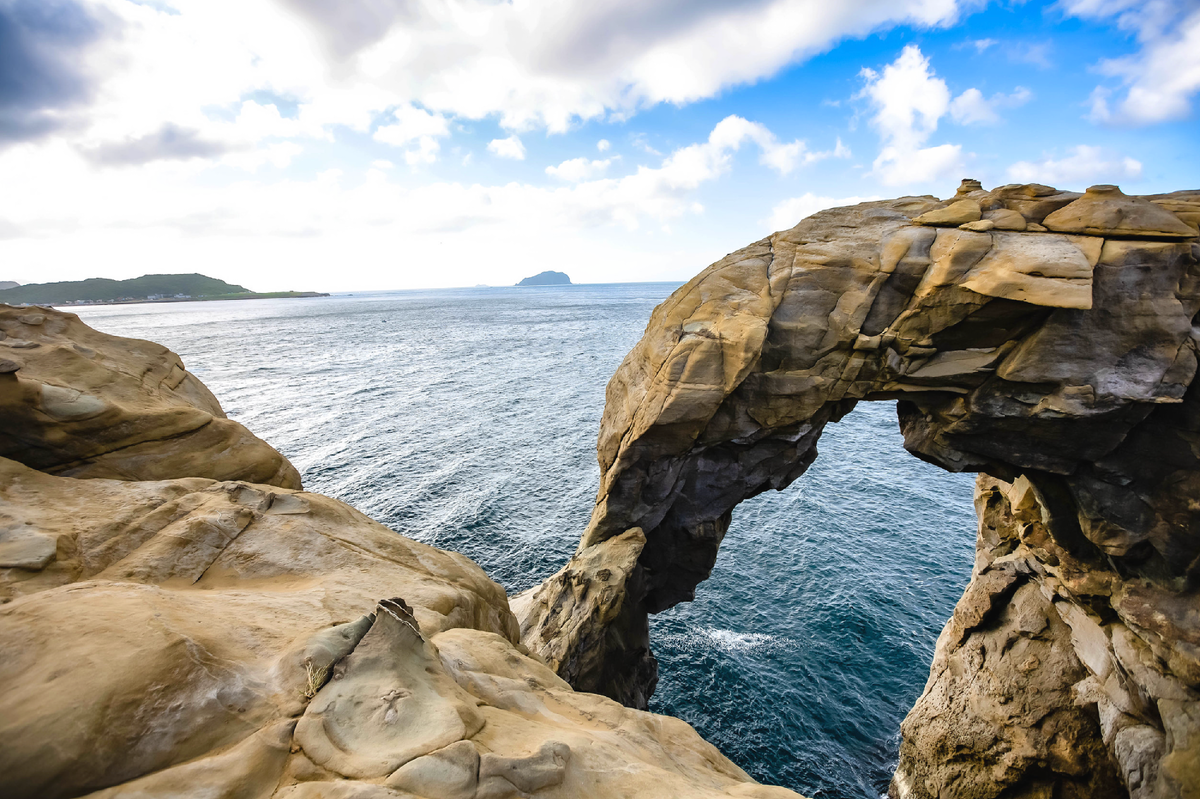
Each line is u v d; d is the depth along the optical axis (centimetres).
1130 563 1828
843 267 2059
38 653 479
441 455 5728
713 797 604
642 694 2811
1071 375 1706
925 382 1970
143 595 622
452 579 1112
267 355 12619
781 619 3553
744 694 3011
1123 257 1645
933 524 4569
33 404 962
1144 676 1731
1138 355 1642
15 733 399
